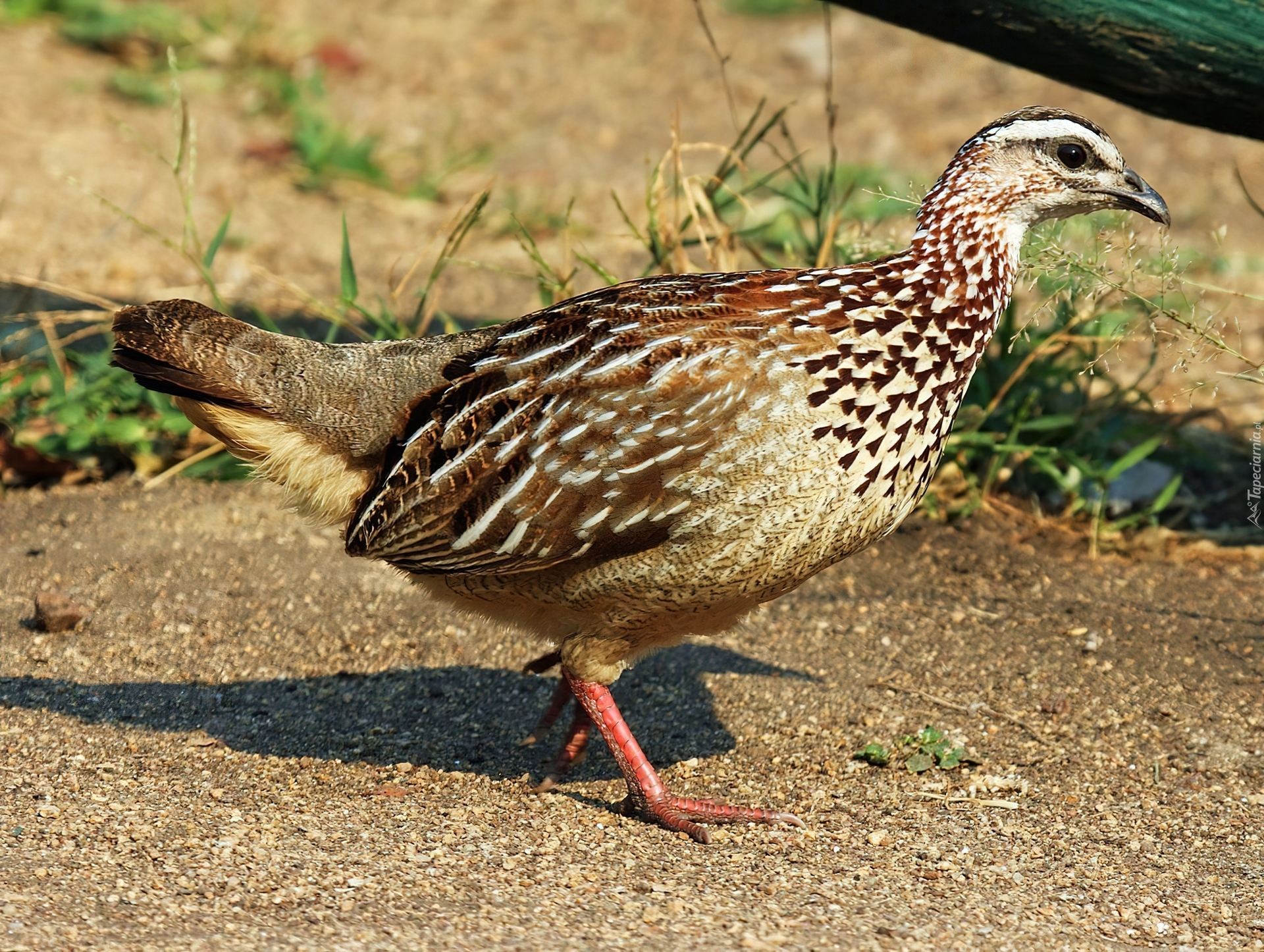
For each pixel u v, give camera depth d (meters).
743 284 7.60
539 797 7.93
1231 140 20.17
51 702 8.73
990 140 7.61
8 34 21.20
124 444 12.27
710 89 21.78
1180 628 10.08
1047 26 9.53
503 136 20.38
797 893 6.70
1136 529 11.74
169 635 9.73
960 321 7.54
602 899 6.54
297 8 24.06
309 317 14.56
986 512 11.88
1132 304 11.39
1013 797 8.02
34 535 11.05
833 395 7.20
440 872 6.77
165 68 21.06
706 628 7.93
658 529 7.27
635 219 17.39
